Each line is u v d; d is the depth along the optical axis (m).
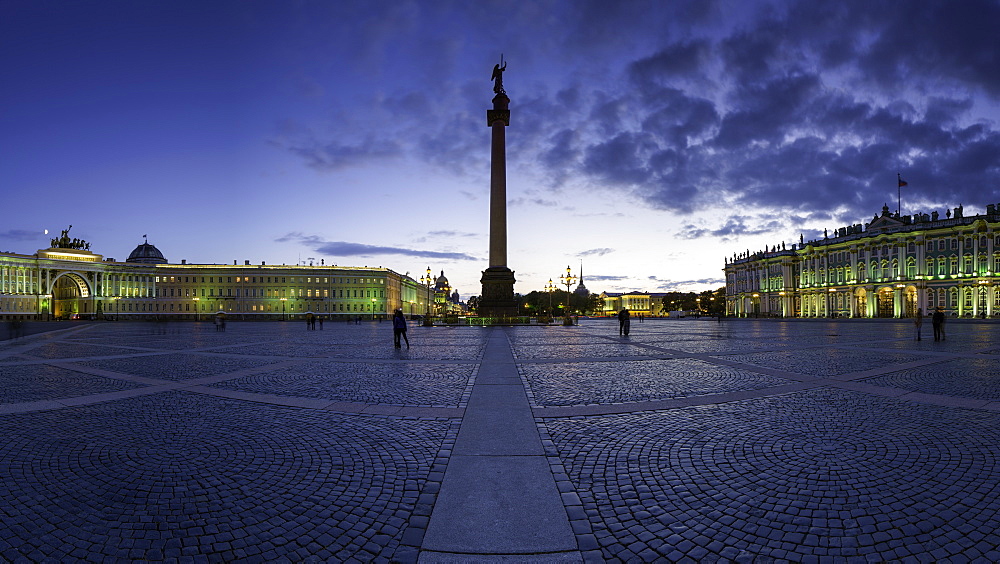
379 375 15.52
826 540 4.96
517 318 60.16
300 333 46.09
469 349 25.08
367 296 153.75
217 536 5.09
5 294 133.50
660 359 20.00
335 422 9.40
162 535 5.12
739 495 5.99
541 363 18.61
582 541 4.92
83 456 7.45
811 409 10.44
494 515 5.44
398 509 5.66
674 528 5.20
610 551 4.75
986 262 92.62
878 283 107.56
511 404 10.93
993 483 6.30
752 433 8.58
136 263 164.12
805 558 4.67
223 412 10.28
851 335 37.69
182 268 147.75
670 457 7.33
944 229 97.19
